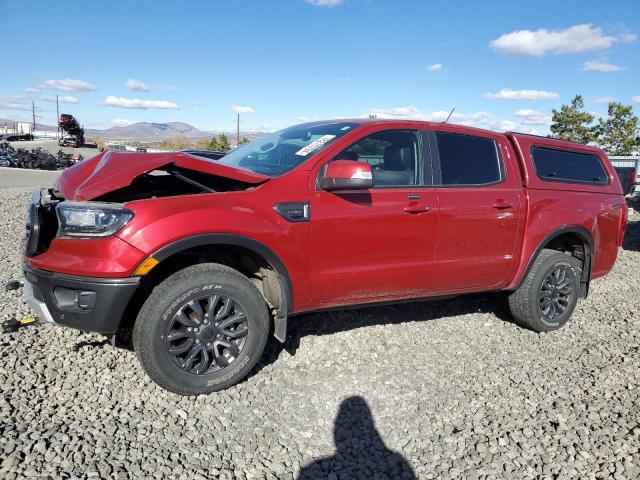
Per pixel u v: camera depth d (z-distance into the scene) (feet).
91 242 9.85
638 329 16.21
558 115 114.32
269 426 10.09
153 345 10.14
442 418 10.71
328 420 10.45
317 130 13.74
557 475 9.00
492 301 18.45
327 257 11.94
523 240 14.84
